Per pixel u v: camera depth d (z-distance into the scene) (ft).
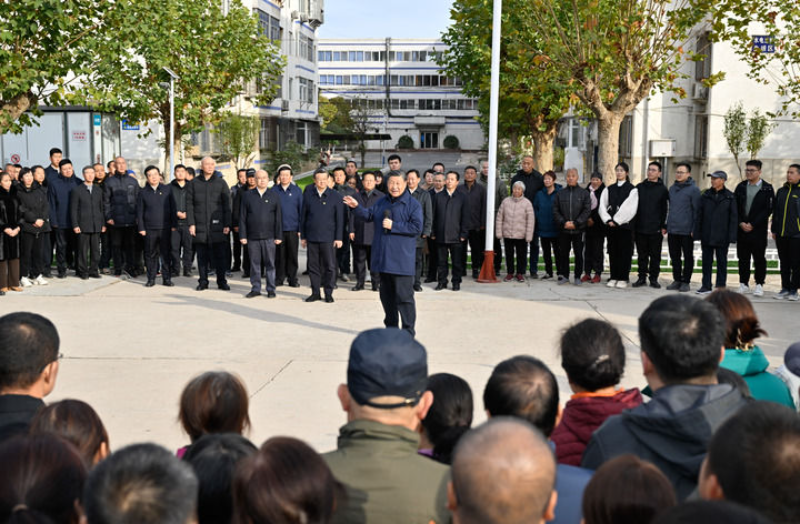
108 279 43.29
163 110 69.82
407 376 8.18
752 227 37.06
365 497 7.73
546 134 88.33
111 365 25.08
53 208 42.91
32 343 10.15
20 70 40.91
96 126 74.13
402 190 27.86
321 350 27.32
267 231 37.47
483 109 98.73
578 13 46.98
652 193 39.52
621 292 38.96
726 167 85.51
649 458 8.32
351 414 8.46
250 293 37.88
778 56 60.64
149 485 5.49
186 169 46.06
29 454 6.20
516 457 5.46
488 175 41.47
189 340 28.63
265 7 142.51
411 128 313.53
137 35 46.19
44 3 39.81
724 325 8.88
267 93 81.51
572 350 9.84
